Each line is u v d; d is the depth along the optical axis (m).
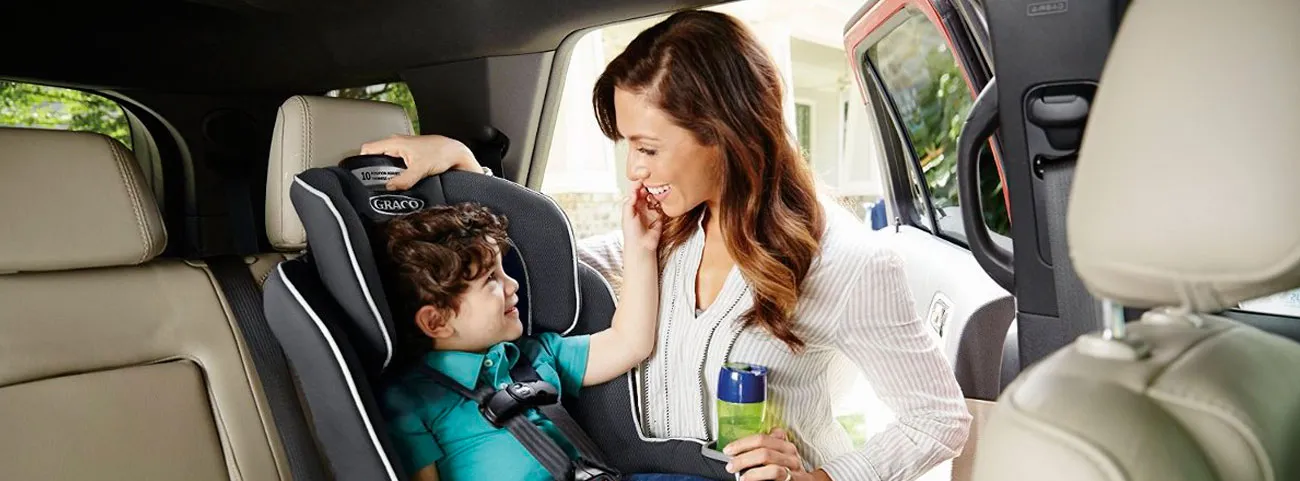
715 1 1.41
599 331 1.50
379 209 1.36
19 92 1.71
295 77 1.83
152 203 1.38
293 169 1.41
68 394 1.22
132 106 1.79
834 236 1.31
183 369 1.34
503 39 1.68
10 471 1.13
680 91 1.19
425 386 1.33
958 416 1.30
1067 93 0.90
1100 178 0.59
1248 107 0.54
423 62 1.78
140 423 1.27
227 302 1.43
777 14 4.34
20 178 1.25
